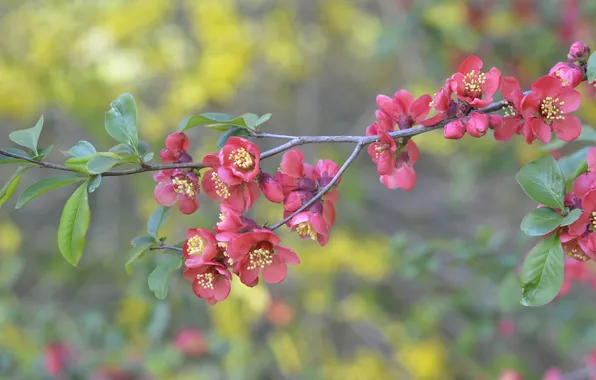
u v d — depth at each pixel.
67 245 1.67
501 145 4.24
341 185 4.96
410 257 3.09
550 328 4.15
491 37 4.16
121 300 4.91
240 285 4.30
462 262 3.01
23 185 5.70
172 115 4.84
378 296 5.32
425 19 4.12
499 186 5.88
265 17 5.32
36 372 3.66
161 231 4.63
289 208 1.64
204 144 4.90
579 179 1.61
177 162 1.74
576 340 4.22
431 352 4.58
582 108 4.03
